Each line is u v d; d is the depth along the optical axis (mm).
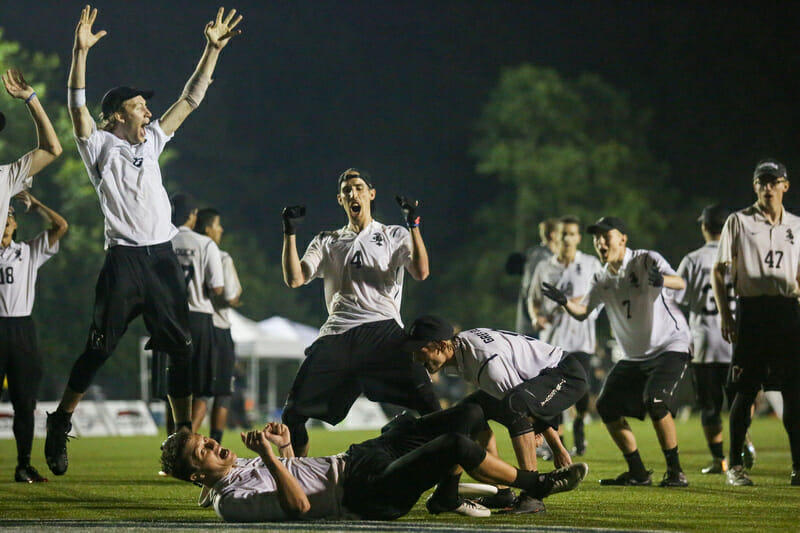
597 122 62844
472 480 10289
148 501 9062
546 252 16469
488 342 8312
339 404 9367
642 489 10125
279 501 7148
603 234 10789
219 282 13305
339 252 9562
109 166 9562
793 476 10586
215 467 7281
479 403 8438
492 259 61312
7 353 10984
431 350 8336
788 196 63219
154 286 9664
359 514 7293
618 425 10727
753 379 10664
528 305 16156
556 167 59062
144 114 9719
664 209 61500
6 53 39906
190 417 10375
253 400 35156
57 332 39250
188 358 10086
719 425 12414
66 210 39375
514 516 7793
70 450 17766
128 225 9602
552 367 8391
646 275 10719
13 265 10984
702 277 12969
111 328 9594
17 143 39000
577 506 8508
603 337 41250
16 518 7715
